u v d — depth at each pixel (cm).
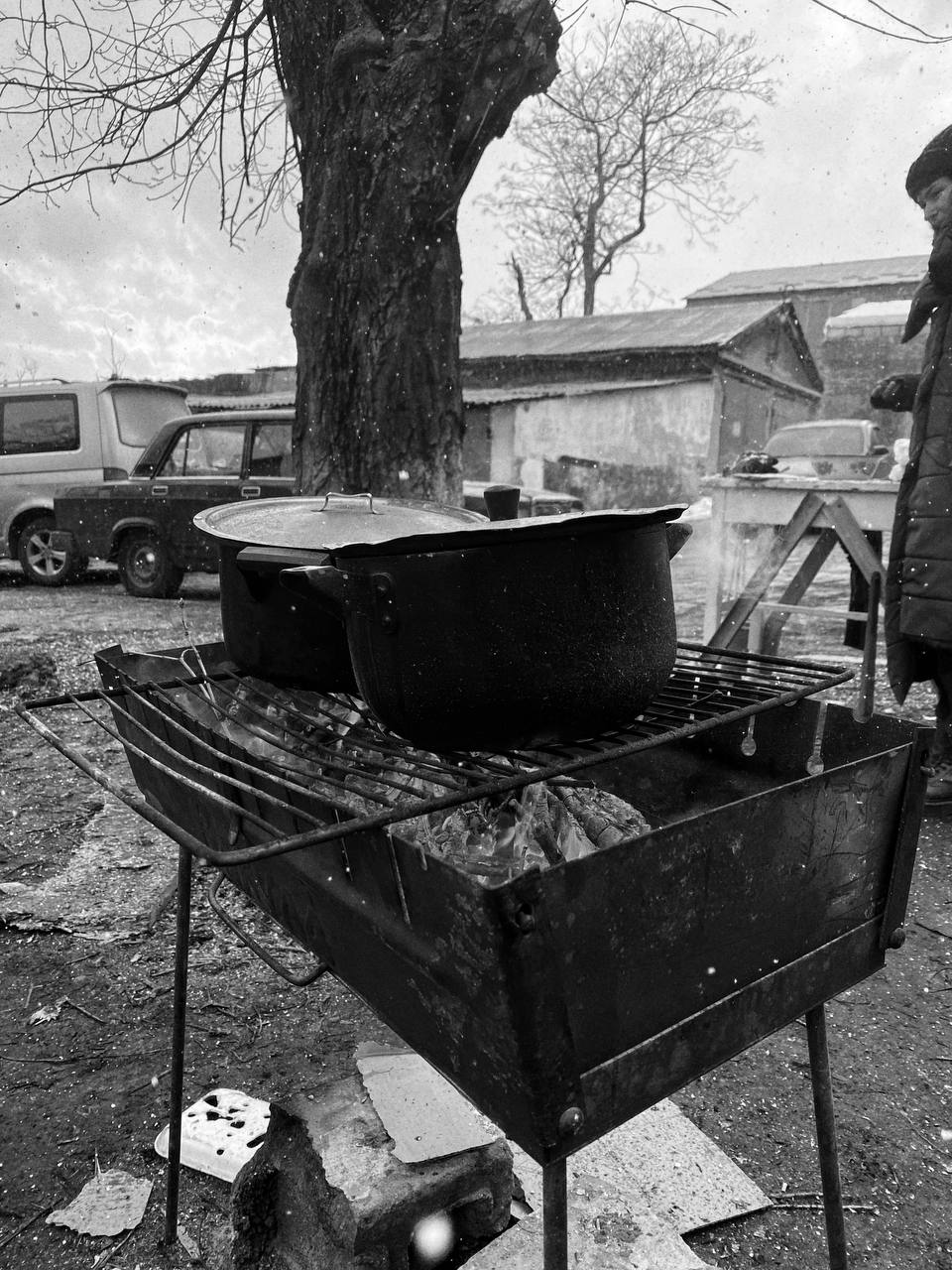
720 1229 136
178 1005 133
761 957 94
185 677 165
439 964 77
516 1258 118
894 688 278
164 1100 166
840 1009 196
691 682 138
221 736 114
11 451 831
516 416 1354
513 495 116
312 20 358
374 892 86
